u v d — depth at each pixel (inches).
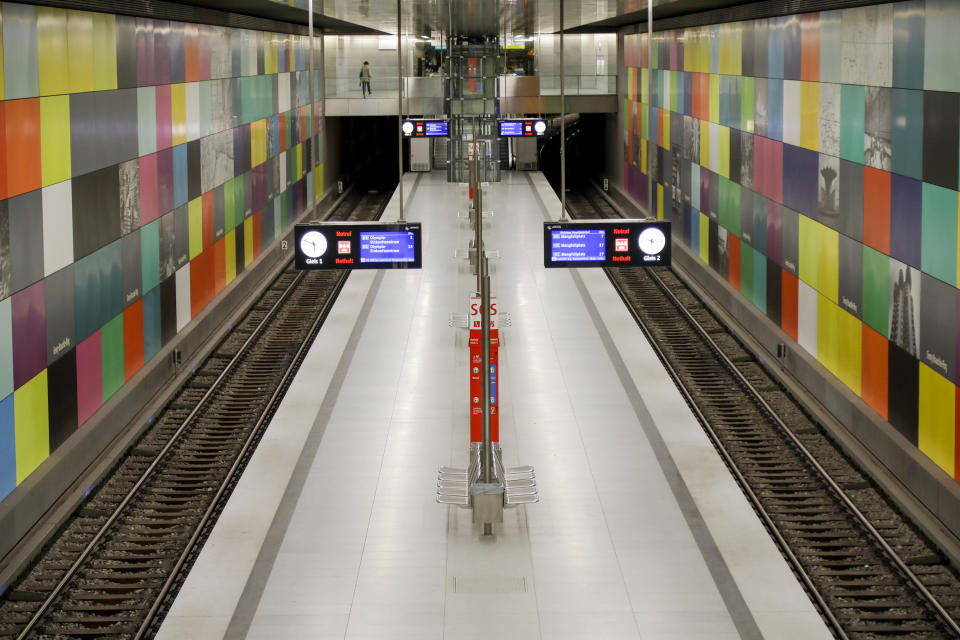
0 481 518.9
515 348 848.9
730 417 722.2
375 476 597.0
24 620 460.8
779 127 840.9
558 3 1118.4
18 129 543.5
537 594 465.1
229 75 997.8
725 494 574.6
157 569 511.5
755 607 453.7
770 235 871.1
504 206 1560.0
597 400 728.3
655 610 450.9
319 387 754.2
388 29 1653.5
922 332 574.2
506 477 542.6
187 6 844.6
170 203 813.9
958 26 528.7
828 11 725.9
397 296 1013.2
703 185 1101.7
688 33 1155.9
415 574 483.5
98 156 659.4
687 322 986.1
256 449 639.1
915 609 465.1
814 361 759.7
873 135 645.9
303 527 533.3
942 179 549.0
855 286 679.1
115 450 650.8
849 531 547.8
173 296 823.1
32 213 561.3
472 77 1813.5
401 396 733.9
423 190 1753.2
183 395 778.2
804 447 651.5
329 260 699.4
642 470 606.9
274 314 1019.3
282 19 1180.5
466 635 430.9
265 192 1162.0
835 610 462.9
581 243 676.1
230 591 468.1
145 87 751.7
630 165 1539.1
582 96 1710.1
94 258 653.3
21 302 546.3
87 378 642.2
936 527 532.4
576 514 548.7
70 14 614.9
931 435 564.1
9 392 530.6
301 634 431.2
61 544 537.0
